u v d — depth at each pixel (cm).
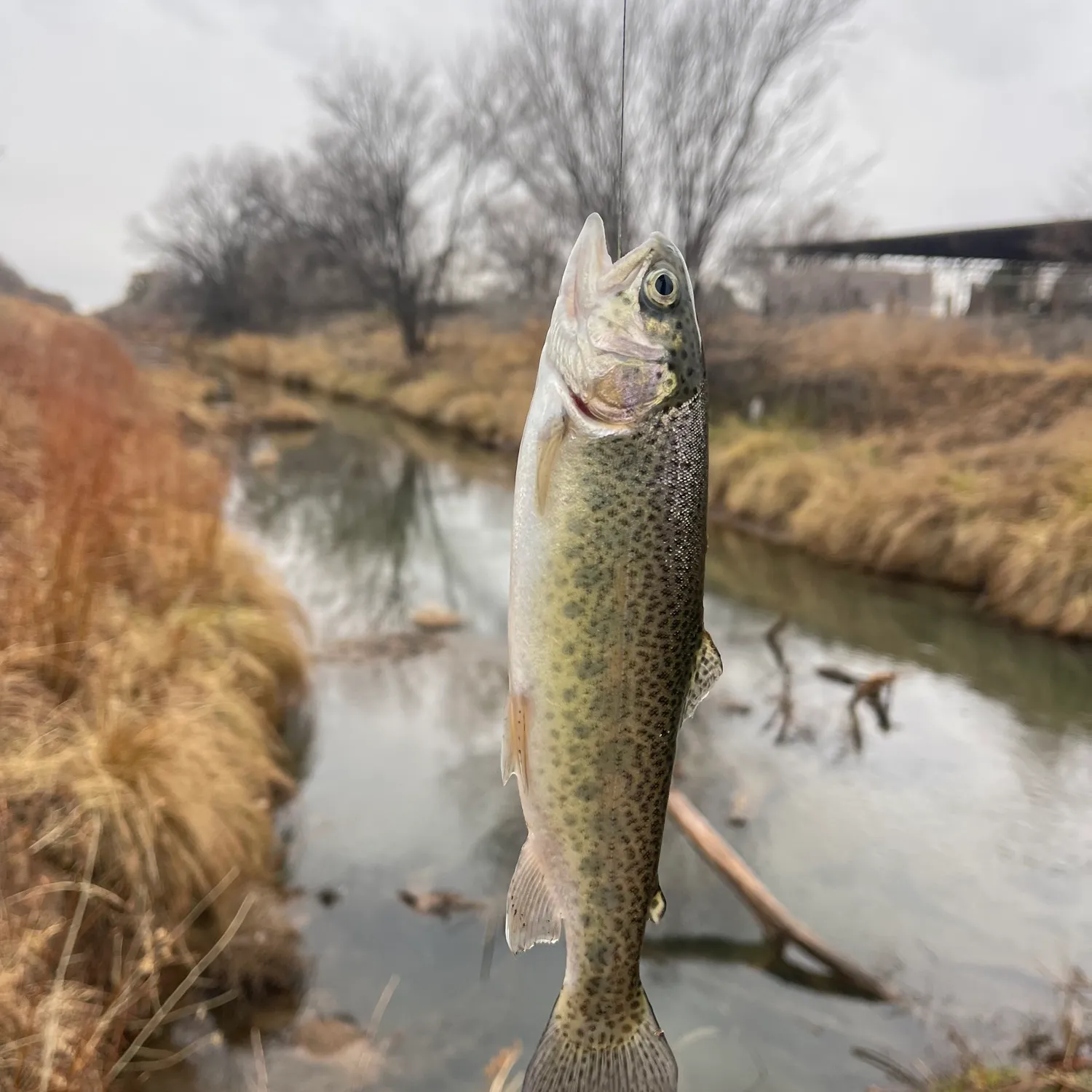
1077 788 87
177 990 50
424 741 96
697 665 27
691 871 72
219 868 60
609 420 26
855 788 86
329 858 71
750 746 94
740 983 60
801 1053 53
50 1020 41
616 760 27
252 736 78
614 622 26
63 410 100
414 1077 50
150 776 60
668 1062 28
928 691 110
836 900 68
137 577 92
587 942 27
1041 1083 47
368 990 57
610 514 26
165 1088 46
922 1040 54
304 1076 49
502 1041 53
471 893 68
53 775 55
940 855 75
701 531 27
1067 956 62
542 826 27
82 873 53
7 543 79
